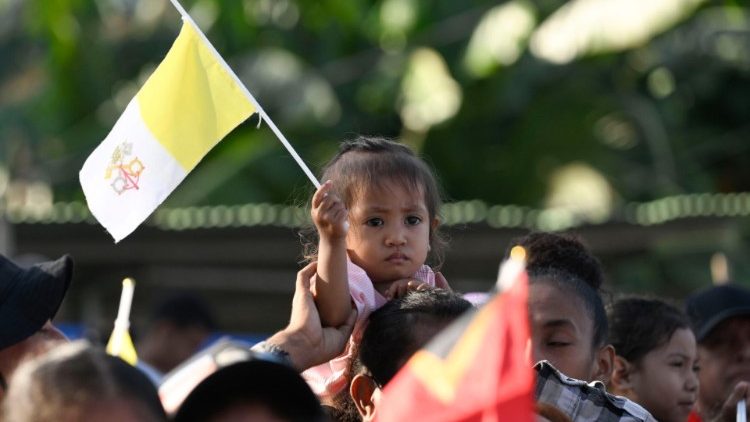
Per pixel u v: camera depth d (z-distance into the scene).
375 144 10.41
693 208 23.59
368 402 9.35
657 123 31.69
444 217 11.66
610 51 28.05
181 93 10.35
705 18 31.77
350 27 32.03
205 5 32.69
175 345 18.25
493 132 31.22
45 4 31.89
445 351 6.98
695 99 33.72
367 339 9.35
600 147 31.25
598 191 30.03
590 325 11.00
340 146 10.77
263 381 6.94
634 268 26.89
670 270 26.78
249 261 23.17
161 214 23.30
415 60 30.56
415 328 9.12
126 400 6.74
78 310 23.41
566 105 31.25
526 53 29.06
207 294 23.83
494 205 31.19
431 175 10.45
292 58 30.81
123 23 33.09
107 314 23.72
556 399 9.77
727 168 34.16
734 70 33.12
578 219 23.08
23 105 32.62
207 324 18.52
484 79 29.73
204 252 22.88
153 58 32.97
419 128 30.12
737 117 33.78
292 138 30.09
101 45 32.59
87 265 23.00
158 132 10.34
